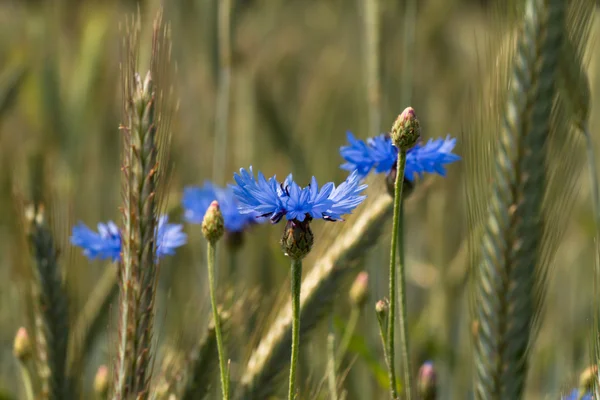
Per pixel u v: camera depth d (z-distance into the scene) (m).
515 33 0.77
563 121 0.77
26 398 0.95
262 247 1.04
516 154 0.76
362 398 0.92
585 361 0.92
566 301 1.18
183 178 1.18
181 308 1.01
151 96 0.73
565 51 0.79
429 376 0.79
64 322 0.80
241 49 1.08
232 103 1.15
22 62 1.18
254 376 0.77
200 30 1.06
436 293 1.01
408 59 1.04
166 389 0.77
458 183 1.14
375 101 1.00
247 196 0.69
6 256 1.08
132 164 0.73
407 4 1.03
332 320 0.81
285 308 0.79
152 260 0.73
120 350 0.73
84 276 0.96
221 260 0.97
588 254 1.19
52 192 0.93
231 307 0.79
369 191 0.82
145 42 0.98
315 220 0.91
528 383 1.03
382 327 0.72
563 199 0.77
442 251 1.04
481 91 0.77
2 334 1.05
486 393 0.76
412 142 0.69
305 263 0.84
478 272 0.77
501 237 0.76
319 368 0.90
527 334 0.76
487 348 0.76
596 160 1.17
